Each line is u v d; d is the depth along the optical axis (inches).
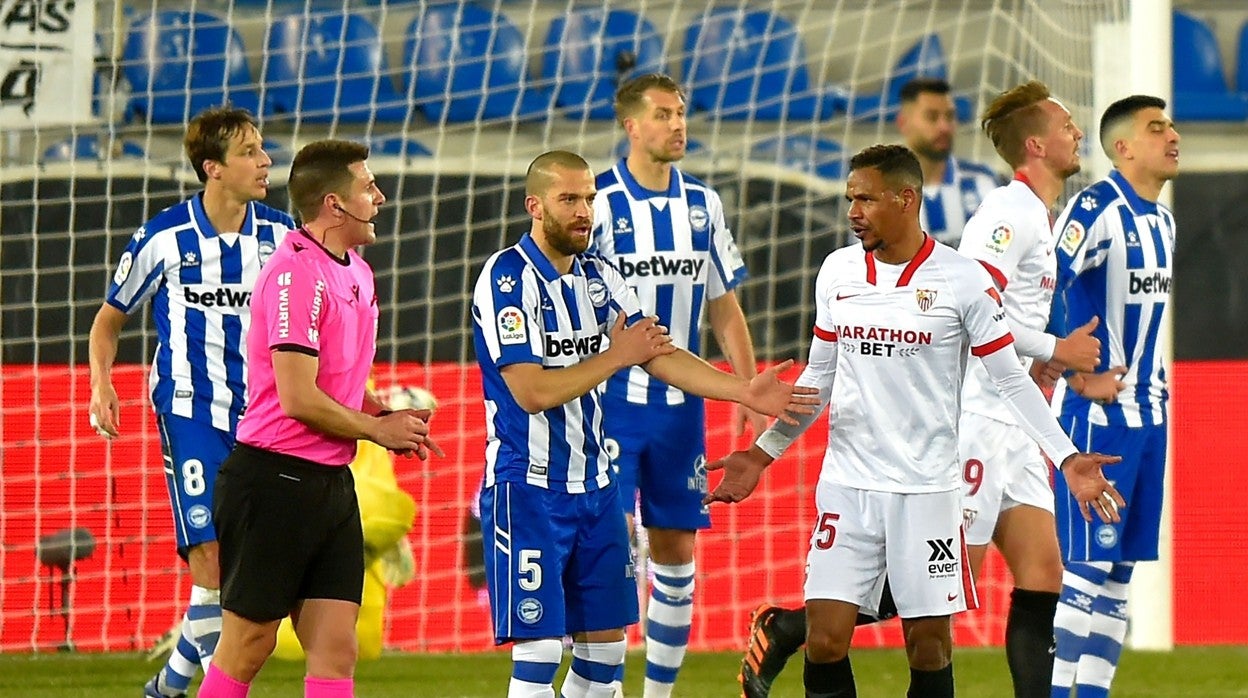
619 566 652.7
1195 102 1491.1
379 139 1379.2
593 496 646.5
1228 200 1354.6
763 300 1327.5
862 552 612.7
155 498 1141.1
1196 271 1348.4
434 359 1283.2
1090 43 1175.6
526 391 618.8
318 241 601.9
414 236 1296.8
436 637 1150.3
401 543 1023.0
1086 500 595.5
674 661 818.2
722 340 840.3
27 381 1147.9
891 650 1119.6
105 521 1128.8
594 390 653.9
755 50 1521.9
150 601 1124.5
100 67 1184.8
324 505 590.2
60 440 1141.1
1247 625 1181.7
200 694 593.6
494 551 636.7
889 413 605.3
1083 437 770.2
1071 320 786.8
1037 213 732.7
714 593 1178.6
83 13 1116.5
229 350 764.6
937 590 605.9
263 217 781.9
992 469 718.5
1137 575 1105.4
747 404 628.4
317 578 598.2
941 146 1278.3
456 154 1430.9
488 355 634.8
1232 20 1571.1
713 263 830.5
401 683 959.6
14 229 1195.3
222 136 749.3
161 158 1337.4
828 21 1517.0
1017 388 601.9
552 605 630.5
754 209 1296.8
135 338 1235.2
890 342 600.1
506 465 637.3
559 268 647.1
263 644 594.2
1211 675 991.0
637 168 817.5
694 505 812.6
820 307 623.2
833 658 620.7
